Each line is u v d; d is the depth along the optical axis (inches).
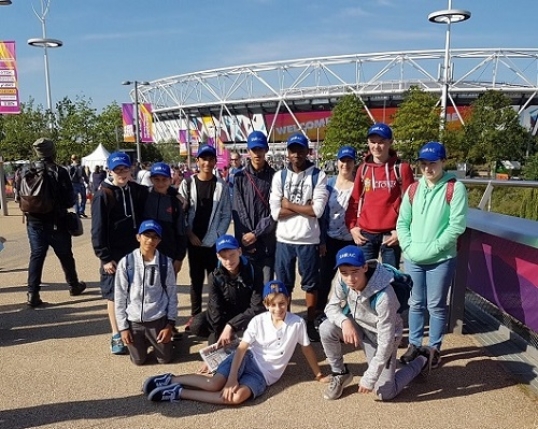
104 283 159.6
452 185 135.1
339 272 128.3
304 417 117.4
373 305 122.8
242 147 3024.1
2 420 116.0
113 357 155.1
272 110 3250.5
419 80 2837.1
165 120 3944.4
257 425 113.7
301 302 213.3
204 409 121.4
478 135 1203.2
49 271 274.5
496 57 2748.5
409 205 144.6
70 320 190.2
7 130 1055.0
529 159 792.9
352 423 114.4
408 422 114.7
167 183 165.6
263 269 172.4
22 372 143.2
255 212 170.2
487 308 185.0
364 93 2827.3
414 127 1395.2
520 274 148.6
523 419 115.2
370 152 166.7
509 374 138.3
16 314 197.8
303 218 161.0
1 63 500.1
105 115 1221.7
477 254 178.4
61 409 121.3
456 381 135.4
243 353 128.6
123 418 116.9
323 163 1840.6
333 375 131.1
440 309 141.4
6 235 407.2
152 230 145.7
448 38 1530.5
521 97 2709.2
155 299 146.9
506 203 217.6
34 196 195.9
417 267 142.2
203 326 161.9
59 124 1133.1
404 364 138.3
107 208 158.6
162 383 127.7
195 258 181.3
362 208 164.2
